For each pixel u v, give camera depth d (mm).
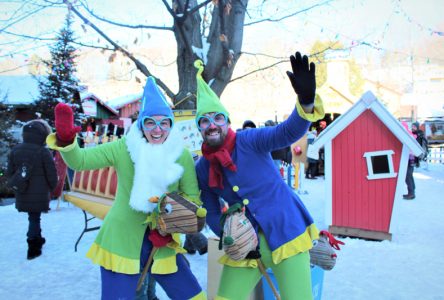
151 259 2344
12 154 4633
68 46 12344
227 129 2346
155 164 2309
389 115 5062
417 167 16703
